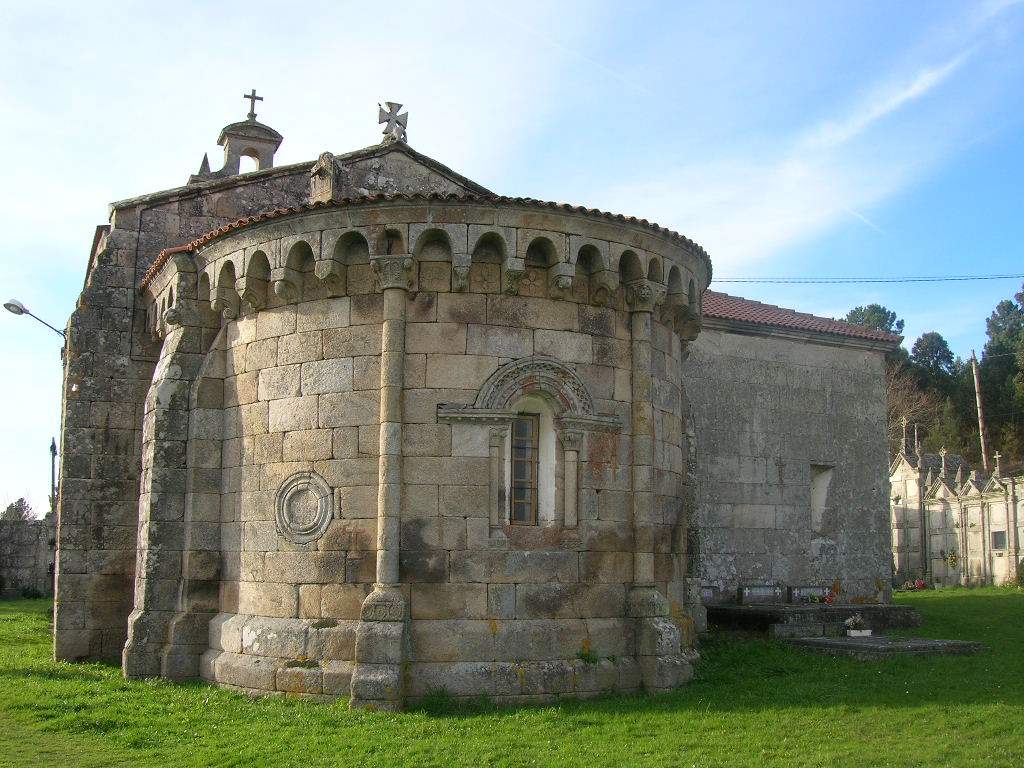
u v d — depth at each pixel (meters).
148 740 12.04
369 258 15.30
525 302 15.45
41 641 22.88
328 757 10.96
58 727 12.74
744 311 27.91
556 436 15.45
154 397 17.09
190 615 16.30
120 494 19.66
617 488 15.73
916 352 86.31
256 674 14.90
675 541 17.19
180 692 14.99
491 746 11.45
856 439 28.69
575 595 15.01
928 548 58.16
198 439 16.81
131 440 19.88
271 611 15.31
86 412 19.64
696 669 16.62
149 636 16.33
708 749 11.41
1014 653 19.16
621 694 14.79
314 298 15.80
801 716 13.17
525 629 14.53
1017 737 12.03
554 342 15.51
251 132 24.02
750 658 18.00
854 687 15.28
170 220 20.94
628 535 15.70
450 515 14.65
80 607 19.06
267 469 15.86
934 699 14.30
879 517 28.75
